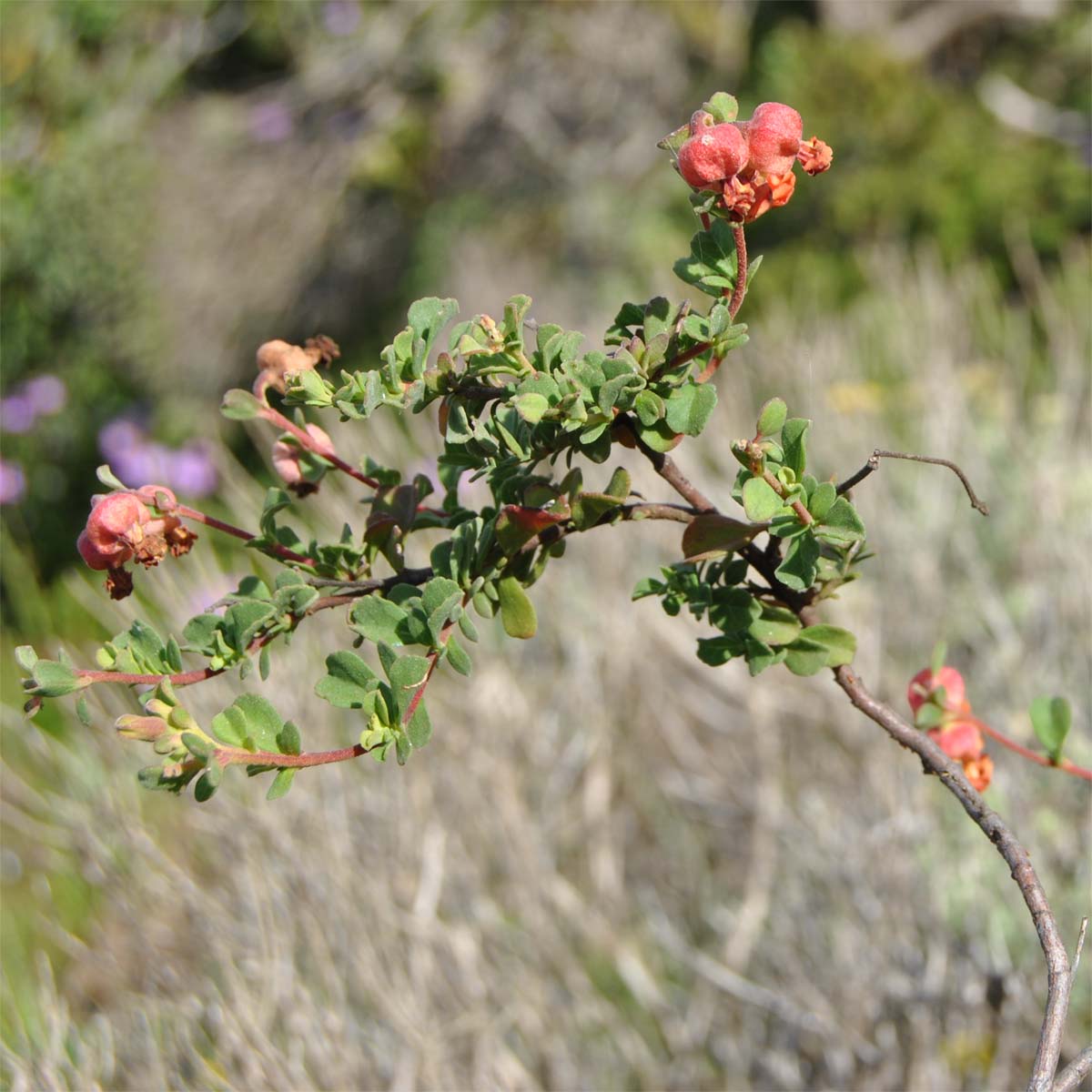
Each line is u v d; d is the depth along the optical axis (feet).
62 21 21.91
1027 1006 8.21
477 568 3.78
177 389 21.74
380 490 4.17
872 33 23.16
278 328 22.88
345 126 23.70
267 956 8.04
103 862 9.16
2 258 20.94
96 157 21.63
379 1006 8.44
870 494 12.19
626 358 3.56
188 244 22.20
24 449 19.99
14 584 16.11
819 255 20.61
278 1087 7.24
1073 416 12.94
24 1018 8.44
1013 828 8.95
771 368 14.07
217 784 3.12
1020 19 23.47
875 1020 8.67
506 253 23.56
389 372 3.62
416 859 9.48
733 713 11.69
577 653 11.42
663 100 23.80
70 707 11.50
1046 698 5.06
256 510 12.28
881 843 9.00
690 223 22.84
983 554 12.05
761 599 4.23
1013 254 19.62
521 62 24.07
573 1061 9.11
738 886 10.87
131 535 3.69
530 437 3.81
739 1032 9.59
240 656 3.51
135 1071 7.63
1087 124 22.24
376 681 3.33
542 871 9.82
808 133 21.49
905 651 11.25
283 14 23.48
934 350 13.94
